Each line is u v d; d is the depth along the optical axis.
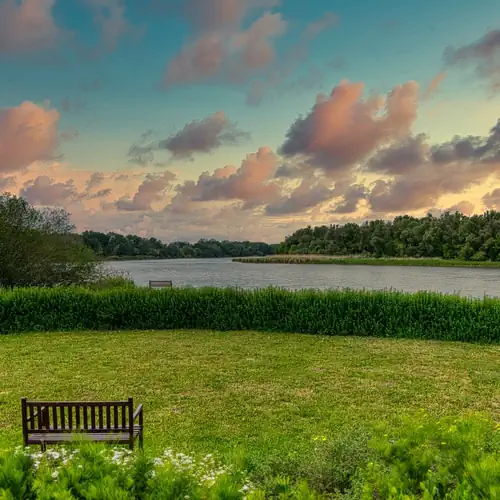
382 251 104.88
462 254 87.12
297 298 16.36
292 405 8.33
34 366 11.08
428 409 8.16
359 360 11.87
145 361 11.63
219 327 16.50
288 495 3.03
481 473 2.52
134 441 5.81
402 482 2.83
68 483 2.79
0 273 22.44
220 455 5.71
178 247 159.62
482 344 14.18
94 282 24.75
